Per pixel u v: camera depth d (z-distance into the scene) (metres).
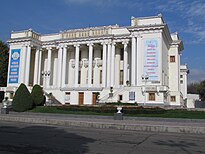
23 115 27.78
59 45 52.12
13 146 9.74
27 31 52.19
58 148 9.52
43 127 17.81
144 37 41.91
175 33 52.41
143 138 13.12
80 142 11.10
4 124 19.62
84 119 23.41
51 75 55.59
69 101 48.94
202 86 82.38
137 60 41.75
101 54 51.88
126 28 46.88
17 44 52.91
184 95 66.75
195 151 9.63
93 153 8.73
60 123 20.67
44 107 33.72
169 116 25.47
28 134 13.51
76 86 49.28
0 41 60.56
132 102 39.06
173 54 51.12
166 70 46.53
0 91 52.47
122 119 24.14
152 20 41.97
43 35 55.34
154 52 40.91
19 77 51.41
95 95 46.81
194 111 28.84
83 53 53.44
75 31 51.19
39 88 36.16
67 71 53.91
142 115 26.14
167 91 41.47
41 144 10.32
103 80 47.28
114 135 14.10
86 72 51.94
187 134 15.80
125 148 9.88
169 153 9.12
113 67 47.75
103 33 48.91
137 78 41.34
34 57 56.12
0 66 57.94
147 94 39.56
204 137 14.28
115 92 41.59
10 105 36.31
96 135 13.85
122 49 51.00
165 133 16.08
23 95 32.16
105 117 25.61
